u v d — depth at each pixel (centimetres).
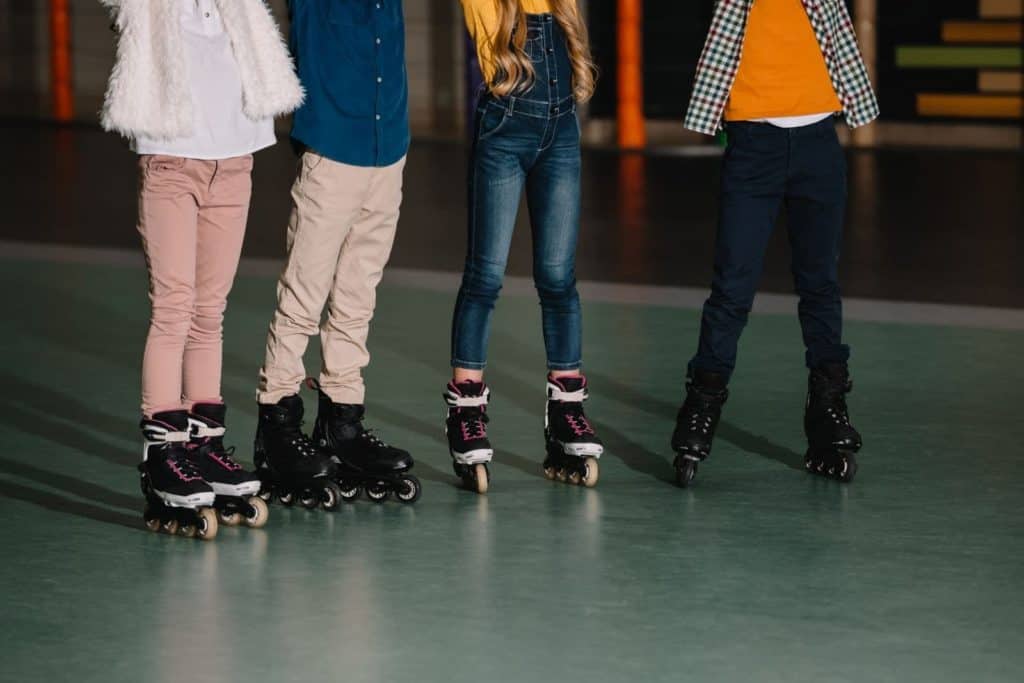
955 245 1353
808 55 683
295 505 676
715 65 686
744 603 559
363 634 535
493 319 1043
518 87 665
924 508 662
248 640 530
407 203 1617
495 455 747
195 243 633
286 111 634
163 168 620
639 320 1048
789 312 1061
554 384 695
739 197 695
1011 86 2138
